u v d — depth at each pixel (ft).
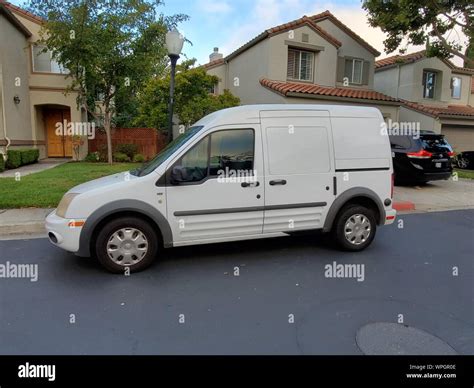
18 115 51.31
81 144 55.01
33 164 52.08
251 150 16.02
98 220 14.21
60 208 15.03
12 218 21.89
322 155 17.08
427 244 19.33
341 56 56.59
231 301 12.41
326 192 17.22
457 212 28.04
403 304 12.28
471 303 12.42
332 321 11.12
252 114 16.12
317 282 14.07
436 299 12.69
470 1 40.27
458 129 65.21
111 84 47.83
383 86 70.49
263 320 11.15
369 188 18.03
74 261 16.03
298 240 19.63
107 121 49.42
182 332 10.47
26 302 12.20
